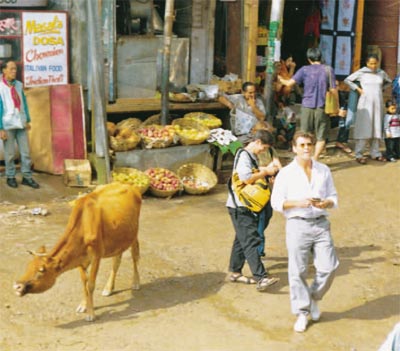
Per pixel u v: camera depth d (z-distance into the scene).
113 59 11.79
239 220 7.31
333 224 9.68
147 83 12.25
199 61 13.13
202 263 8.22
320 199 6.35
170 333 6.53
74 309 6.95
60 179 11.02
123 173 10.74
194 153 11.38
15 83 10.34
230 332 6.59
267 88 11.99
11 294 7.19
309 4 14.80
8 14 11.05
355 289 7.63
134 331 6.54
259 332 6.61
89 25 10.62
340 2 14.07
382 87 12.38
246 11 12.84
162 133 11.18
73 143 11.15
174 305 7.12
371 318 6.97
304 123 11.69
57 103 11.09
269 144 7.29
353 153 13.05
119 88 12.02
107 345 6.26
